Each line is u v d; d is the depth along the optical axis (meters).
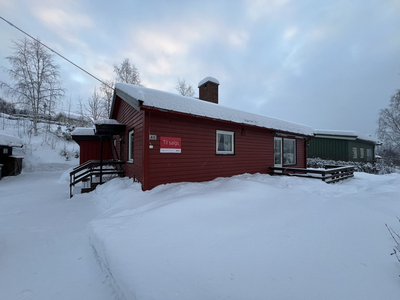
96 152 11.21
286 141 10.26
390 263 1.91
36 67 19.17
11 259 2.69
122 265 2.01
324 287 1.63
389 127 21.62
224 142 7.33
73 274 2.36
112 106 9.19
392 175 9.65
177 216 3.17
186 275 1.83
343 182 7.91
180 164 5.91
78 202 5.80
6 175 12.02
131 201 4.56
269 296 1.56
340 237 2.45
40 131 19.83
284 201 4.02
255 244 2.34
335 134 15.50
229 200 3.91
